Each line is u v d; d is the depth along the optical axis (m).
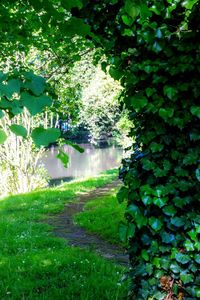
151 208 3.53
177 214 3.46
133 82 3.49
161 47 3.32
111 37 3.68
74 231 9.41
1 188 18.92
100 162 37.31
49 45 7.17
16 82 1.61
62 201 13.57
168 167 3.44
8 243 8.09
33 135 1.52
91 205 12.17
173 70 3.27
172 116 3.36
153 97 3.42
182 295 3.56
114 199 12.27
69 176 30.53
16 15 4.55
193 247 3.42
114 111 24.22
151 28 3.33
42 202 13.44
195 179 3.41
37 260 6.68
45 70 9.84
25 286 5.50
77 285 5.42
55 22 2.02
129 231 3.60
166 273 3.59
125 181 3.74
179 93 3.32
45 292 5.28
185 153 3.43
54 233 9.30
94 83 22.11
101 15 3.61
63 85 10.23
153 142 3.49
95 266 6.28
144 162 3.50
